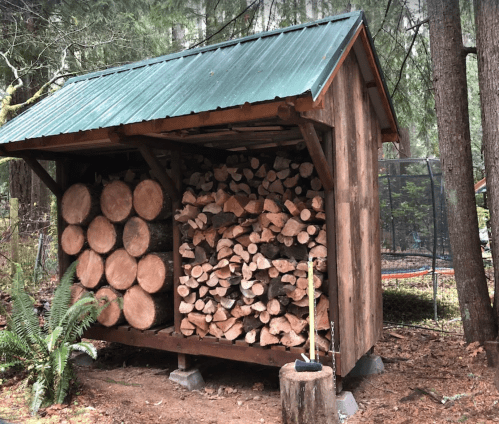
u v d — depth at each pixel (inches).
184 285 165.5
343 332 141.9
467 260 189.5
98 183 198.7
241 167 163.8
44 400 141.2
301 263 143.7
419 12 259.9
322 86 116.7
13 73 388.5
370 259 171.9
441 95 193.0
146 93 154.6
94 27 399.9
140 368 182.2
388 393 155.3
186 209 162.6
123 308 178.4
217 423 134.3
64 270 196.7
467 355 181.2
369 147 175.0
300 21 277.4
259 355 153.3
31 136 153.3
